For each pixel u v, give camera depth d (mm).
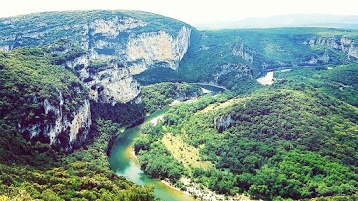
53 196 153250
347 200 195000
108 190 184250
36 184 165750
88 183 186500
